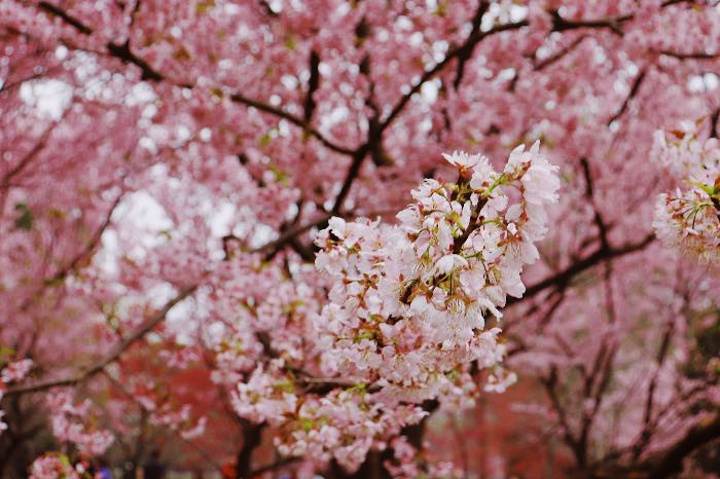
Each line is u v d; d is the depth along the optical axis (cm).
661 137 367
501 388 354
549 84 680
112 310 672
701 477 951
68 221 960
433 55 727
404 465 567
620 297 1072
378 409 352
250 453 696
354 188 768
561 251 1045
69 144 818
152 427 1137
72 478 428
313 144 710
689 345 1131
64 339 1113
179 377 1048
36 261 977
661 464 687
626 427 1418
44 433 1195
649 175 768
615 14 573
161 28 589
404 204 684
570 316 1168
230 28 716
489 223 194
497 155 707
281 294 435
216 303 506
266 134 671
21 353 1043
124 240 966
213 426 1129
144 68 573
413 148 709
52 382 470
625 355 1354
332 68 745
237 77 736
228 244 584
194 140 734
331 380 334
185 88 588
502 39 655
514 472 1855
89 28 546
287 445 350
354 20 691
